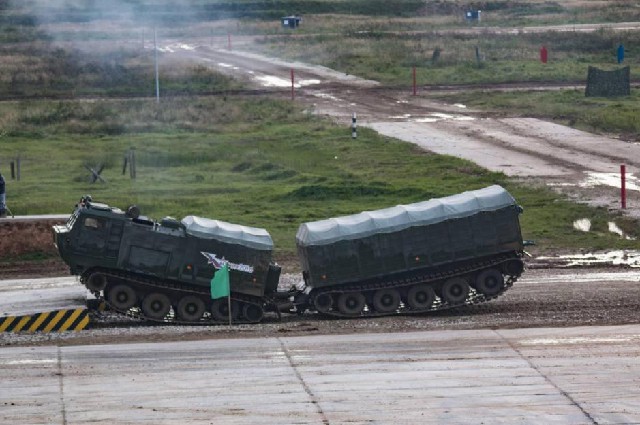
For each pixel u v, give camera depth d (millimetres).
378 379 81625
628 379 81312
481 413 75438
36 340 90812
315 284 95375
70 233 92625
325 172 164375
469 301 97000
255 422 73938
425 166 163750
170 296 94750
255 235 95812
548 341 89438
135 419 74375
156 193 149750
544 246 121812
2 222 121375
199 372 83125
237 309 95500
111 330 93250
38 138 199000
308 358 86062
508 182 151000
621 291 103312
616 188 146625
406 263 95250
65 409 76062
